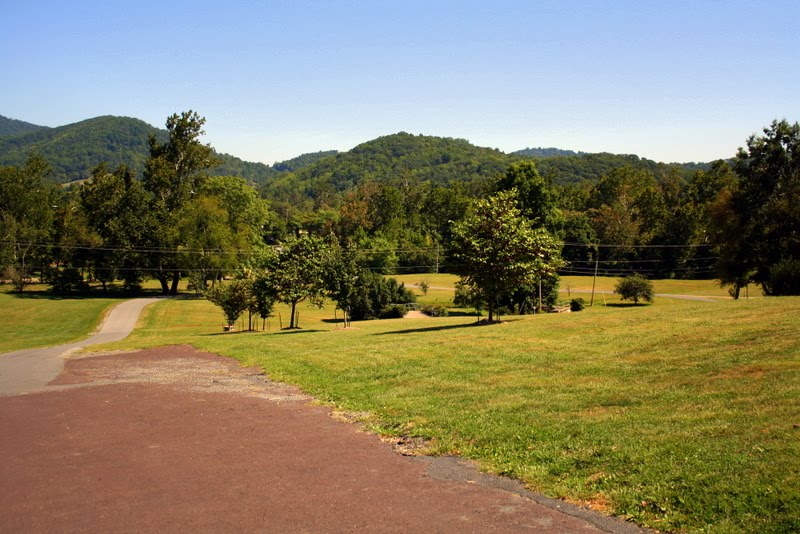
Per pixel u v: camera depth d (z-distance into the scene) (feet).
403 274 343.26
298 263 128.36
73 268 249.75
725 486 22.35
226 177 318.24
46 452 31.65
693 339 53.72
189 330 165.17
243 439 33.37
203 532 20.75
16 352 107.55
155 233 247.91
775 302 72.38
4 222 257.75
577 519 21.52
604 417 33.22
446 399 40.91
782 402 31.58
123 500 24.08
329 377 52.29
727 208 158.40
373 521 21.43
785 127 150.61
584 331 67.15
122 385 53.88
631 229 299.99
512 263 86.07
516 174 178.50
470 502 23.32
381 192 423.23
